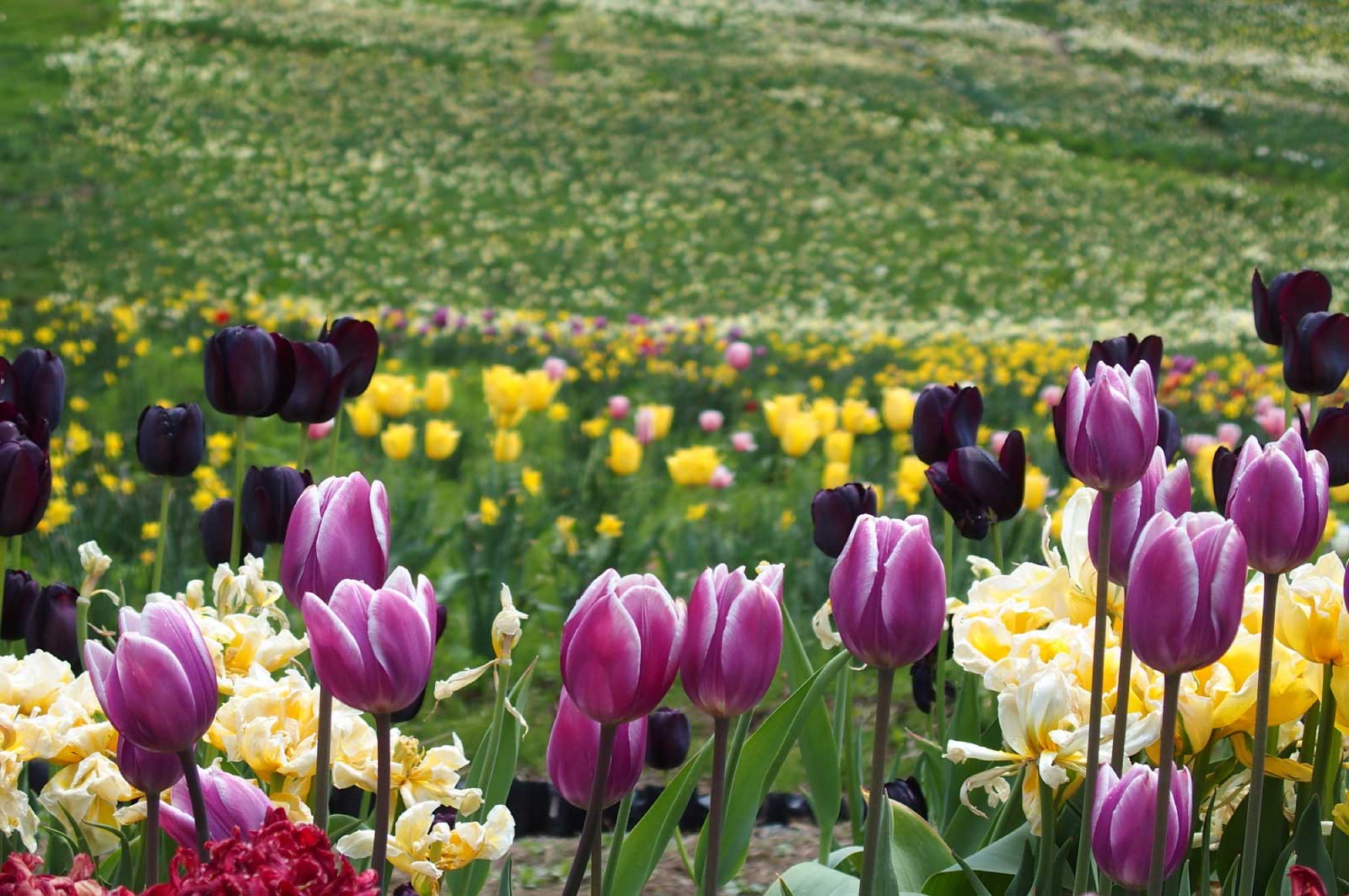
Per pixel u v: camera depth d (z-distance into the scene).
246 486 2.70
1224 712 2.07
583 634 1.59
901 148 35.53
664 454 9.97
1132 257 26.94
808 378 13.84
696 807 4.23
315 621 1.54
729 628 1.63
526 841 4.11
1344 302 21.31
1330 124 42.28
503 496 7.66
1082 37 53.94
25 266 19.81
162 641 1.56
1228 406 10.59
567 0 52.25
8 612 2.88
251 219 24.42
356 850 1.94
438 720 5.23
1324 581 2.05
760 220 28.05
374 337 3.06
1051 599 2.41
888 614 1.66
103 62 35.78
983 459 2.67
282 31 41.81
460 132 33.31
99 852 2.17
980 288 24.16
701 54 45.62
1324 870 2.04
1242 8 60.00
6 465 2.26
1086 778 1.88
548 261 23.77
